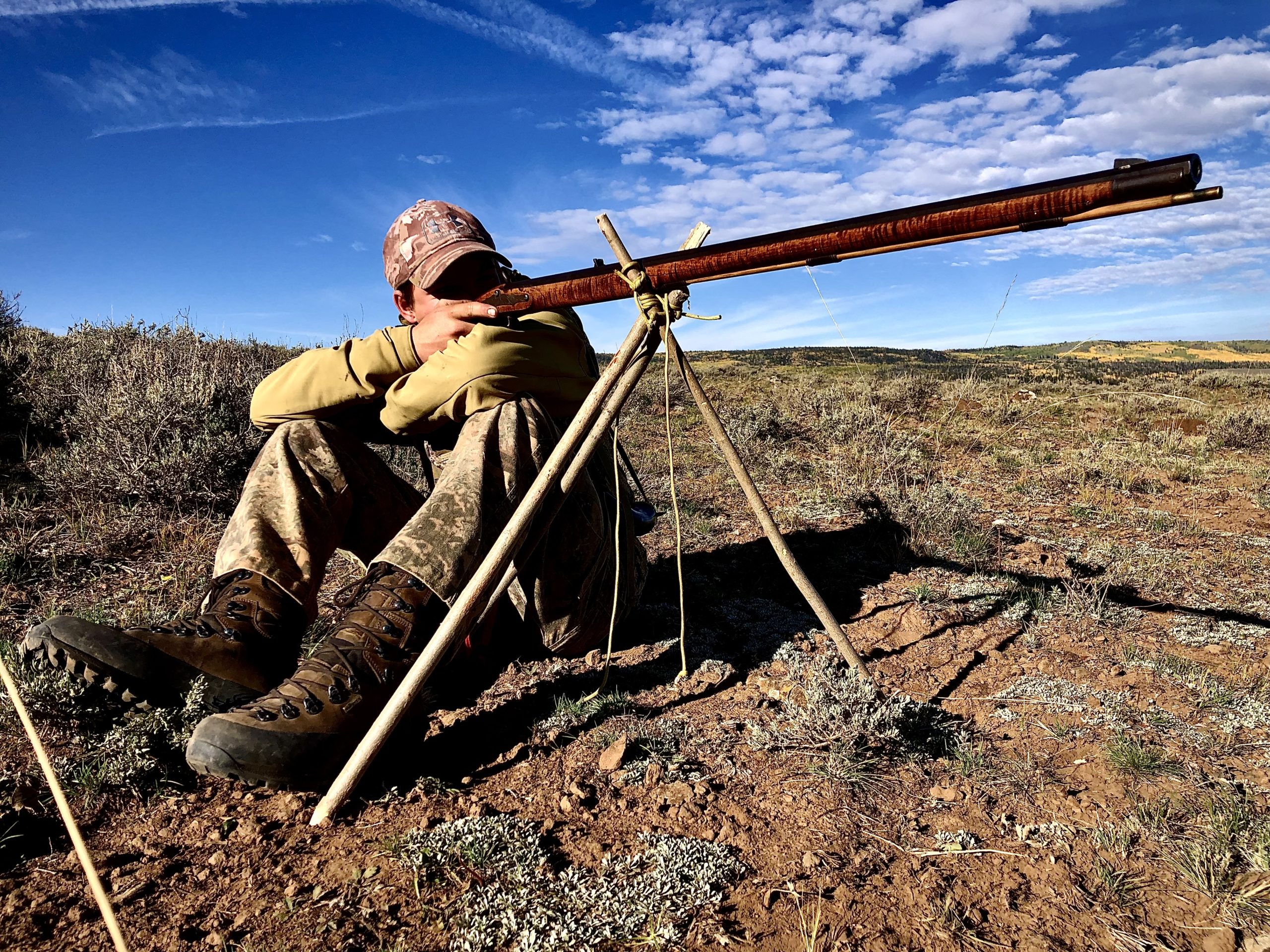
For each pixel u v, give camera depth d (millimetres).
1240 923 1865
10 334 8828
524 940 1747
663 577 4340
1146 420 12250
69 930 1755
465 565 2383
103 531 4504
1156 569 4668
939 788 2422
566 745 2613
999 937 1822
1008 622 3795
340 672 2219
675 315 2291
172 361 6980
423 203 2844
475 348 2619
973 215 1734
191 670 2334
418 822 2152
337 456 2748
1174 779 2477
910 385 13453
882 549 4836
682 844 2080
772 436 9109
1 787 2223
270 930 1757
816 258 1993
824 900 1920
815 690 2732
